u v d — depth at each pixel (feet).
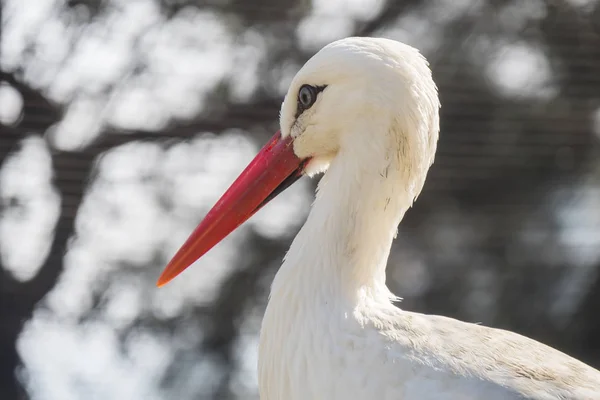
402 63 17.48
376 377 15.97
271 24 37.93
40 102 36.58
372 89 17.48
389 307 17.13
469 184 40.52
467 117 39.78
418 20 39.65
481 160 40.11
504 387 15.43
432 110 17.74
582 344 41.83
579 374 15.85
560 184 41.37
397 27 39.55
